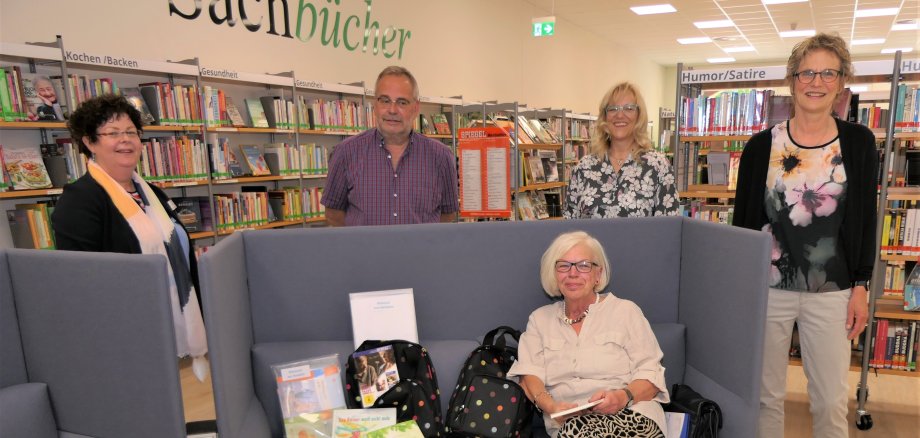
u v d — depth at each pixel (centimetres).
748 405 175
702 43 1312
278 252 202
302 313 206
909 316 288
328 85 523
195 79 431
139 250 198
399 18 665
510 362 197
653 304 220
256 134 506
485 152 273
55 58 313
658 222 216
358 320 195
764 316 170
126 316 152
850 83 248
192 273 222
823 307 200
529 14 961
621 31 1181
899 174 347
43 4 341
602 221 214
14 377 165
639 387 176
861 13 961
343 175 271
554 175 607
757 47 1355
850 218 194
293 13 528
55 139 350
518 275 213
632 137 247
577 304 193
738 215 221
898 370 299
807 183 199
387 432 166
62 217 186
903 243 293
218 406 155
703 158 487
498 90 881
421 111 709
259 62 497
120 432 161
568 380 186
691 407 180
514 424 175
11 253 162
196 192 456
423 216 269
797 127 203
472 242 210
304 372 179
